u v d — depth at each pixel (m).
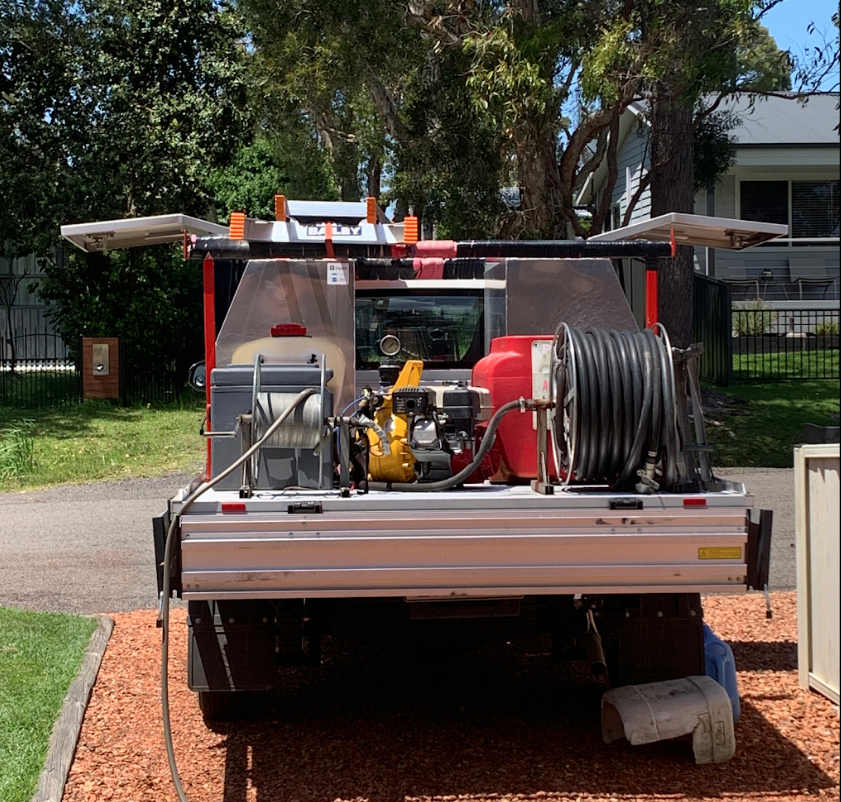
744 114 25.53
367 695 5.71
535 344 5.06
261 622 4.71
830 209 25.55
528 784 4.42
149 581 8.41
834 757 4.68
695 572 4.29
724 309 19.47
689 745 4.83
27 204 20.59
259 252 5.50
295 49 15.87
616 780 4.46
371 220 5.98
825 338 23.14
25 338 27.70
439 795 4.33
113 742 4.96
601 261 5.82
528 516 4.21
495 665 6.29
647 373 4.41
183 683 5.82
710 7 12.48
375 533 4.18
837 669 5.37
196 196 21.27
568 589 4.23
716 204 25.25
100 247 6.54
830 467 5.39
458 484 4.74
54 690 5.44
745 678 5.84
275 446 4.52
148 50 21.12
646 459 4.46
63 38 21.11
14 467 13.98
